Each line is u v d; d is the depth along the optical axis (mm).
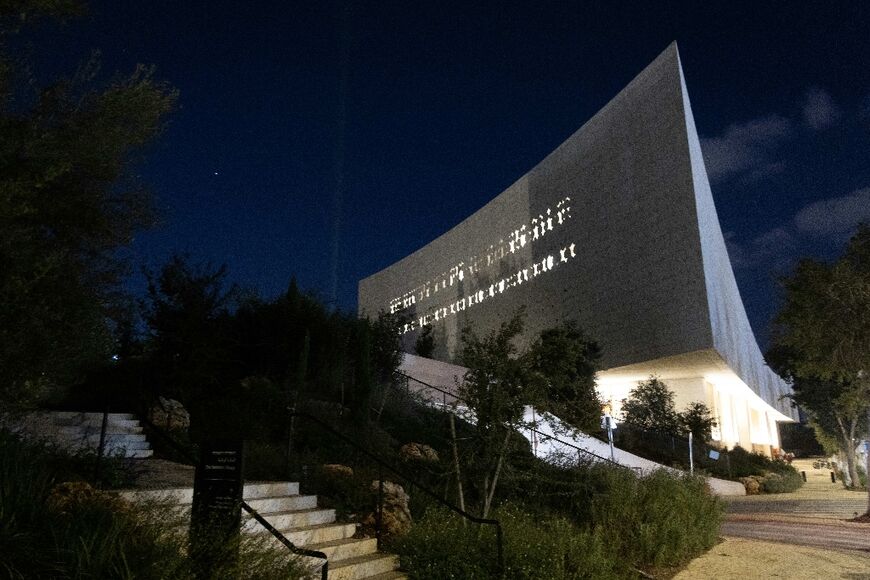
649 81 45000
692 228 39344
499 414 9500
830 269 18078
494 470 10461
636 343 43500
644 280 43375
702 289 38031
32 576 4039
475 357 9930
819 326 18297
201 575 4785
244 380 15445
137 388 11430
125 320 7176
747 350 58875
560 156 56500
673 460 32344
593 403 10453
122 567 4230
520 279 60469
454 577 7258
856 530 16359
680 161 41031
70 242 6398
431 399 20016
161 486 7445
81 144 6016
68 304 6055
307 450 11406
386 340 21031
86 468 7113
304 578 5352
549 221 56750
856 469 38156
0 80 5410
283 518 7637
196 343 13383
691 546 11633
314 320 18094
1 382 5000
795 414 97938
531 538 8391
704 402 47250
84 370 7895
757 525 17750
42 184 4891
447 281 76875
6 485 4836
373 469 11062
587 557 8305
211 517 5543
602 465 14391
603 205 49125
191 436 10961
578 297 51000
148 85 6461
